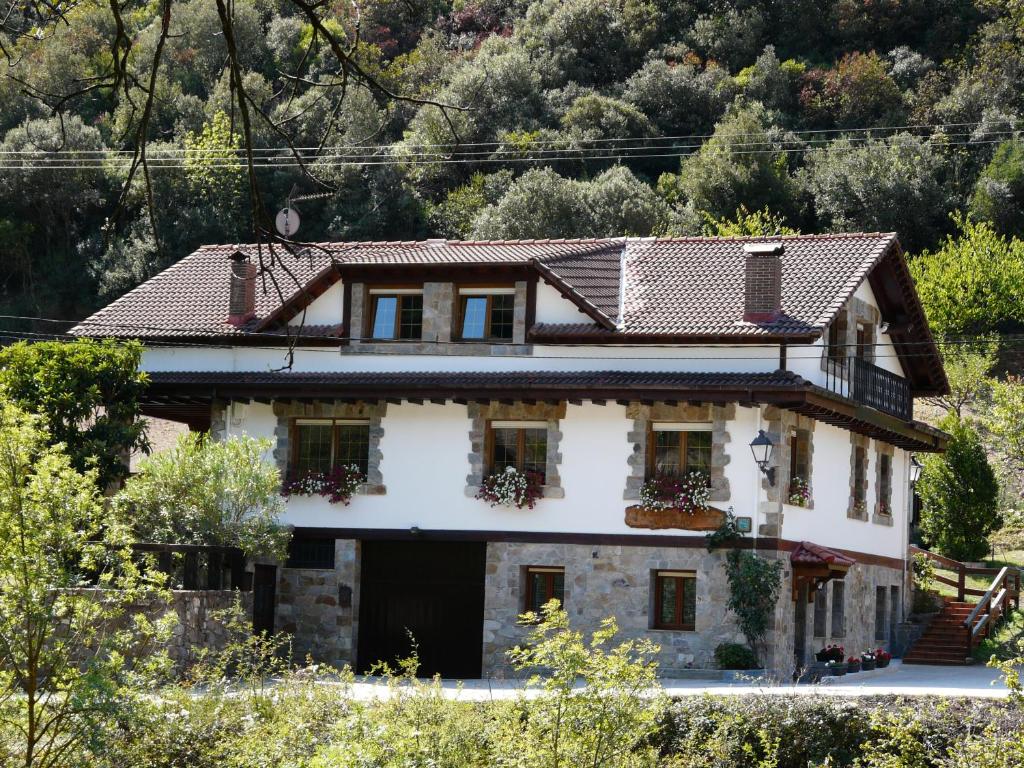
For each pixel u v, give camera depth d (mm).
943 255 84438
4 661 16578
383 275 40781
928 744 22312
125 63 11406
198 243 85500
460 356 40062
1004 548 61750
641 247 43844
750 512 36469
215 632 33500
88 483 16922
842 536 42125
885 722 23203
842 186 99250
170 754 19531
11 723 16406
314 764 16328
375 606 39812
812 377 38844
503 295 40406
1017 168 98438
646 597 37031
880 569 45969
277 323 42188
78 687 16062
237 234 85375
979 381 70938
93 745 16094
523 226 87938
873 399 43156
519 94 108750
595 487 37906
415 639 39281
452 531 38938
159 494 35875
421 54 109812
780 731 23844
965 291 82125
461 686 21656
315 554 40312
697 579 36719
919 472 51594
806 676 36812
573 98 111062
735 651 35812
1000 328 86250
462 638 38906
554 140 103312
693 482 36969
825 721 23922
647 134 108250
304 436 41219
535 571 38625
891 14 120688
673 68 114188
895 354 47438
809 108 112500
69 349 38062
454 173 99875
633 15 121688
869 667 40625
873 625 44938
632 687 16922
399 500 39594
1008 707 21766
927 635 47000
